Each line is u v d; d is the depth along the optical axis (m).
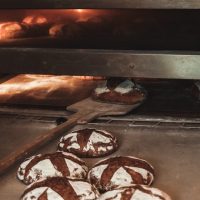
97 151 1.55
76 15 2.38
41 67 1.80
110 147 1.57
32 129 1.81
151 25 2.06
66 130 1.69
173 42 1.82
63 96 2.16
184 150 1.58
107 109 1.91
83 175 1.39
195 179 1.37
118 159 1.41
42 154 1.47
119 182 1.32
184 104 1.97
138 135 1.71
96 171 1.37
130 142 1.66
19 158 1.45
